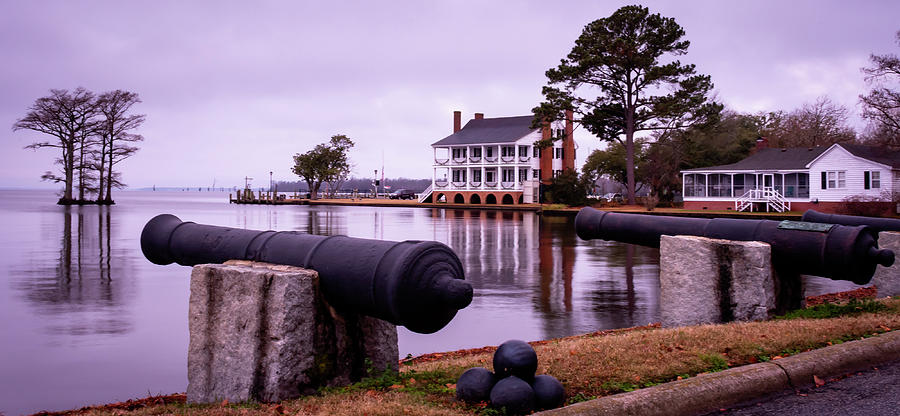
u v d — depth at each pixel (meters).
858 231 7.77
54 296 14.76
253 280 5.13
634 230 9.84
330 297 5.27
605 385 5.11
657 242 9.60
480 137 73.06
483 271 17.92
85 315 12.64
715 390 4.93
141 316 12.55
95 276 18.05
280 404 4.86
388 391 5.19
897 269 10.52
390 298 4.71
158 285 16.44
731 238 8.79
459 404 4.66
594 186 70.44
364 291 4.90
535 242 26.86
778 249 8.33
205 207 75.62
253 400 5.11
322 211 61.62
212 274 5.44
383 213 55.66
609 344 6.64
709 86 51.22
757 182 47.62
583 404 4.45
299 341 5.11
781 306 8.59
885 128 41.84
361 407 4.61
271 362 5.05
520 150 70.81
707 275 8.41
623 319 11.34
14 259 22.00
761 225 8.61
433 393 5.10
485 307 12.54
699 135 61.00
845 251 7.71
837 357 5.82
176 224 6.69
